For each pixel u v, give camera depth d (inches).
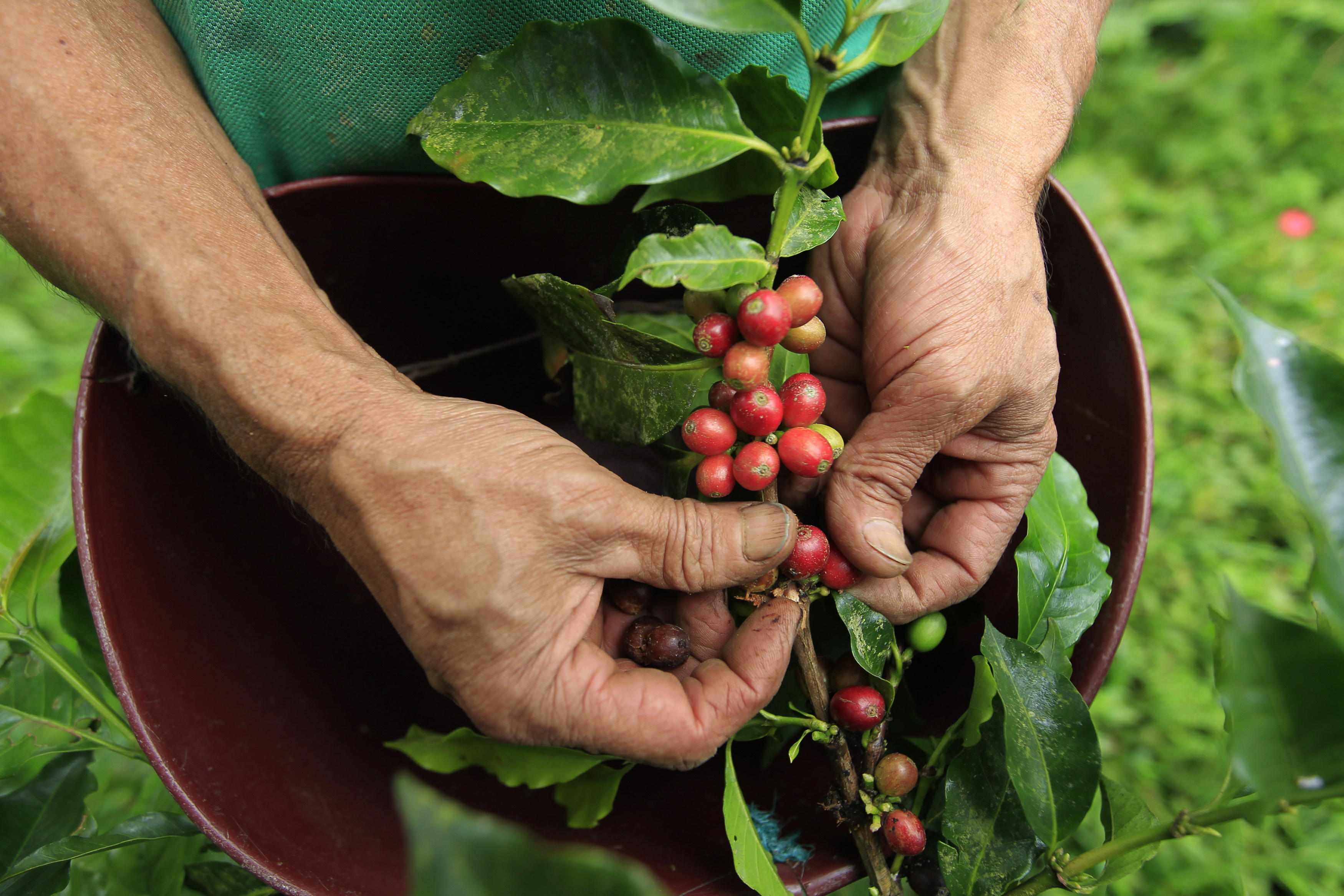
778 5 13.6
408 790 8.8
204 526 18.2
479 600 14.4
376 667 19.7
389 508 14.5
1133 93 41.5
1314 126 39.7
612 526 14.6
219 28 16.8
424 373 21.1
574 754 17.7
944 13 14.8
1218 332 36.1
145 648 16.5
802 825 17.4
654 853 17.4
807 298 14.7
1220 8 41.6
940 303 15.9
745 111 15.7
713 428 15.1
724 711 15.2
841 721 16.1
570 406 21.3
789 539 14.9
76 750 18.5
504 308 20.4
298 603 19.4
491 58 15.3
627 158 15.1
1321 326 36.2
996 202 16.6
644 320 18.8
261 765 17.5
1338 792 12.6
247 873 18.8
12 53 15.0
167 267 14.9
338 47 16.8
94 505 16.2
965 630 18.7
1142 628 31.2
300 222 18.1
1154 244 38.1
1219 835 14.1
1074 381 19.4
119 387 16.9
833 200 15.7
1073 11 18.1
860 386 18.6
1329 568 12.6
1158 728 29.3
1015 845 15.8
